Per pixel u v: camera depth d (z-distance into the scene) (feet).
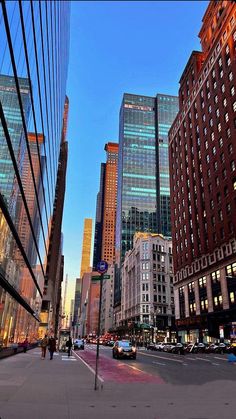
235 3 231.50
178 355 152.66
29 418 25.55
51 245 399.24
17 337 119.65
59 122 217.77
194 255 263.49
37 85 101.65
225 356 146.10
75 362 86.22
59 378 50.42
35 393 36.24
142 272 452.35
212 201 239.91
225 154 223.92
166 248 472.44
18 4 64.80
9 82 68.39
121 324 532.73
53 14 123.95
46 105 128.47
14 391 36.73
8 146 72.28
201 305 244.42
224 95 233.14
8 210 78.02
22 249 107.55
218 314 215.31
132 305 476.95
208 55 266.57
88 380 49.88
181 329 274.36
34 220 128.88
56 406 30.30
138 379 54.54
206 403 34.04
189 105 300.61
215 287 225.56
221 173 228.22
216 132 240.73
